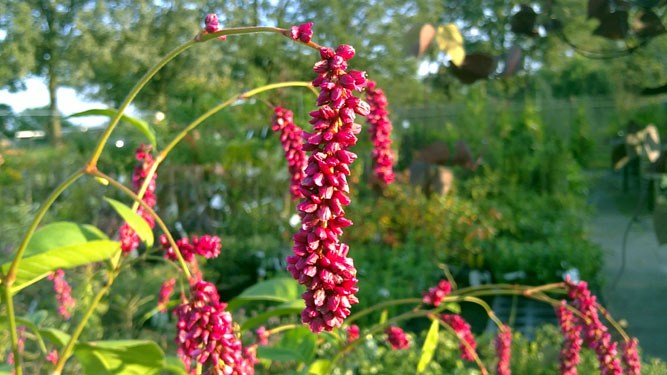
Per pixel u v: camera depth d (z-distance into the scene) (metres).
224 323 1.41
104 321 5.33
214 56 28.14
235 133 10.36
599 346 2.13
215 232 8.69
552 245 8.57
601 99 14.98
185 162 9.79
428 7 26.34
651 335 5.82
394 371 4.37
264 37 25.56
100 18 30.20
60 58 31.62
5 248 6.14
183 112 10.58
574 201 11.99
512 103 14.64
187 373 2.15
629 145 2.78
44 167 9.73
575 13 2.91
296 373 2.17
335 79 0.97
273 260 8.27
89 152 9.48
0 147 10.04
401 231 9.20
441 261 8.42
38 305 4.99
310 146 0.98
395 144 10.12
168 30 29.38
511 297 7.95
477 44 6.08
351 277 0.96
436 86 3.22
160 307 2.75
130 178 9.02
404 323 6.73
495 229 9.80
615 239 10.49
